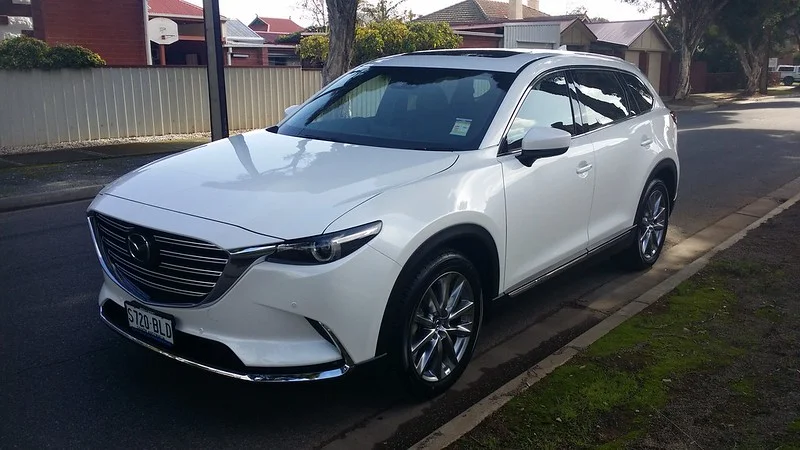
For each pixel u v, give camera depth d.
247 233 3.27
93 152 13.91
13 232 7.84
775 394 3.88
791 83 53.28
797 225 7.74
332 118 4.96
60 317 5.14
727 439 3.44
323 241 3.26
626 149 5.64
